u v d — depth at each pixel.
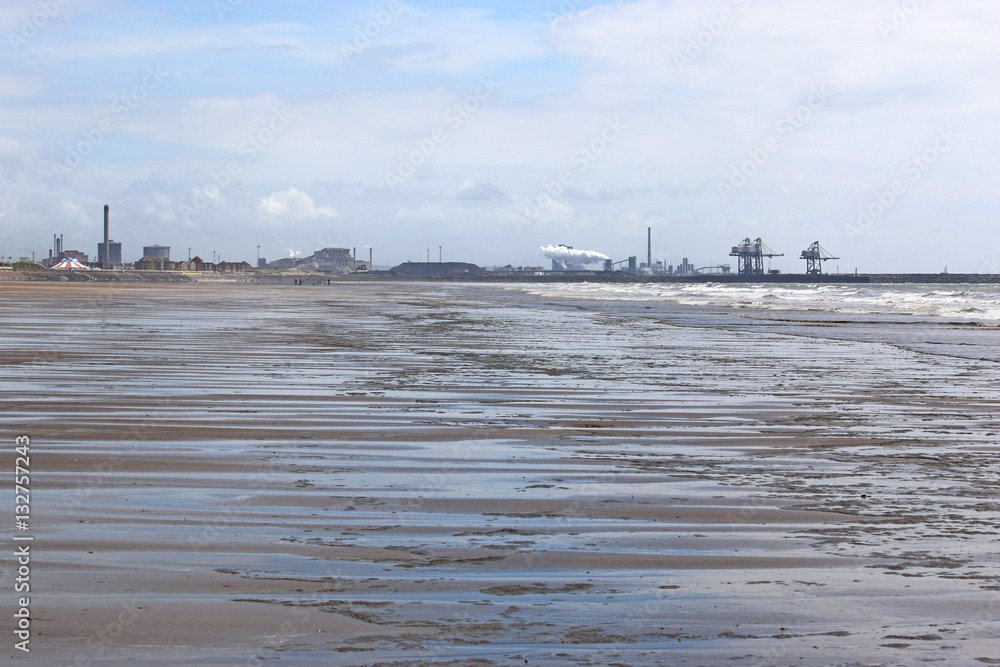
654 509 6.34
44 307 37.84
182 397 11.82
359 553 5.21
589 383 14.06
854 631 4.08
